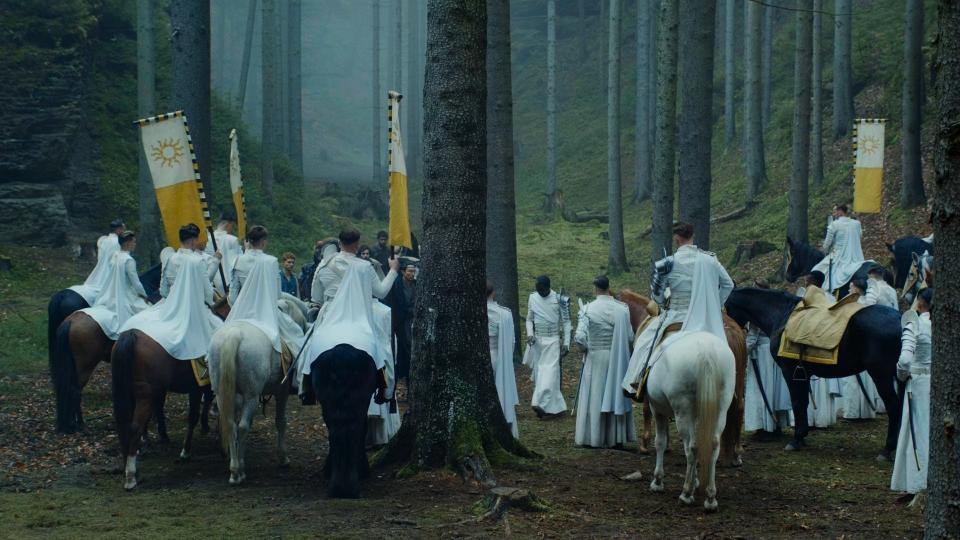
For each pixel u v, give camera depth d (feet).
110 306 38.42
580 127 160.15
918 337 28.09
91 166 81.61
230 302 36.09
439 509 26.32
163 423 37.58
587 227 111.55
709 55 52.26
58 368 37.40
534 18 211.00
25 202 73.77
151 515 26.21
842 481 31.01
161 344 30.86
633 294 38.47
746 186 98.37
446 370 31.42
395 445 31.89
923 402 27.94
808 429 38.96
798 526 25.03
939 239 14.69
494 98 53.93
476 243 31.91
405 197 31.78
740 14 160.86
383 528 24.38
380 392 30.48
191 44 54.95
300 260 89.20
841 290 49.83
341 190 124.06
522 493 26.20
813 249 50.14
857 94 106.42
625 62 173.78
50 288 66.39
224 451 33.99
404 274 44.86
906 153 72.02
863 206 57.52
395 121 31.45
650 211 112.06
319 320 30.12
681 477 31.71
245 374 30.25
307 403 30.30
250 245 34.40
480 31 32.14
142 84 68.74
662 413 28.94
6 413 41.04
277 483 30.78
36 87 76.54
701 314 28.32
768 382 39.45
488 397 32.04
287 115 135.03
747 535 24.12
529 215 120.78
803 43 69.21
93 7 87.76
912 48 70.69
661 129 55.93
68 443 36.40
